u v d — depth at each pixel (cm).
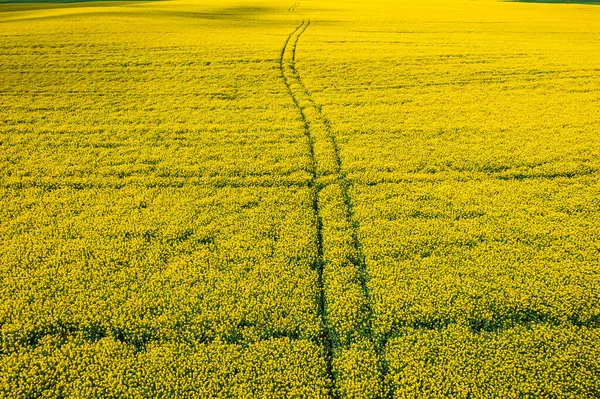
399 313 1216
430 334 1165
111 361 1095
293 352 1119
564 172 1905
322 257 1443
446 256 1428
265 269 1380
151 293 1283
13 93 2736
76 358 1101
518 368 1070
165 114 2497
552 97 2745
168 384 1041
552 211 1652
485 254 1430
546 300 1252
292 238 1519
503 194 1758
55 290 1300
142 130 2311
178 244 1501
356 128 2325
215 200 1736
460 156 2038
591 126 2319
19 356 1105
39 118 2423
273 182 1859
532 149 2091
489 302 1252
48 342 1142
